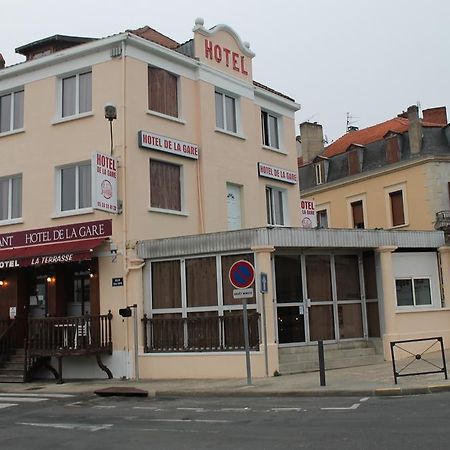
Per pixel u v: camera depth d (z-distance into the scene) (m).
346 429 8.45
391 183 33.81
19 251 18.61
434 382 12.16
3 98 20.50
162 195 18.78
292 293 16.61
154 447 8.05
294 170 24.27
